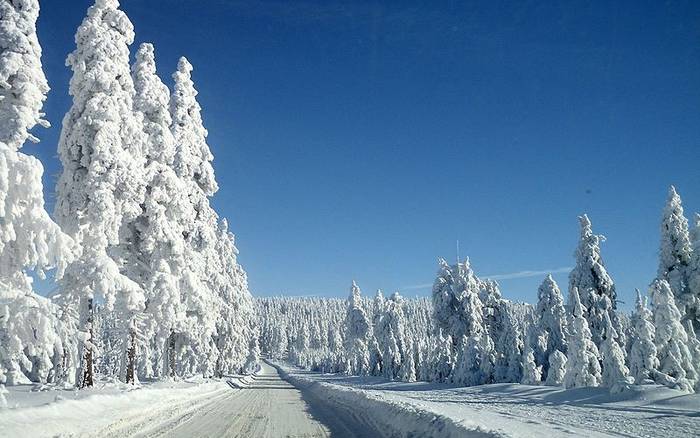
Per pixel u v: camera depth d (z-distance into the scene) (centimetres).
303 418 1795
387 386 5522
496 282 6550
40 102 1756
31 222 1098
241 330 6656
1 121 1664
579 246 4431
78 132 2103
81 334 1667
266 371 10962
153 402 1914
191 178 3497
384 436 1320
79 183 2098
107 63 2148
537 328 4972
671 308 2864
